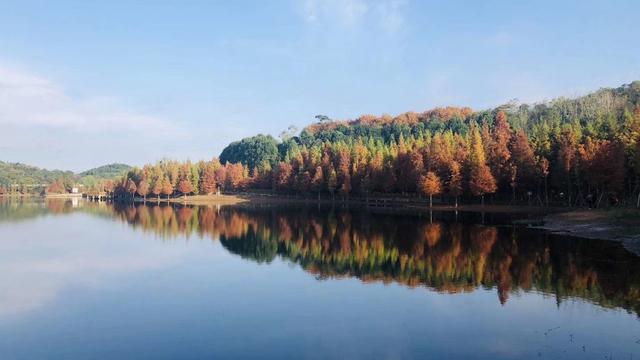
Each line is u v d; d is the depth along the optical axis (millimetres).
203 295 28922
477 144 99812
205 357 18906
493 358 18281
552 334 20828
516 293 27891
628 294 26984
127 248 49344
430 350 19266
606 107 177625
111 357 19094
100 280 33500
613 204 80312
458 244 47406
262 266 38625
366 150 144250
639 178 76062
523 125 184625
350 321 23328
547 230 56906
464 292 28625
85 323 23547
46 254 45250
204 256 43938
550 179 93875
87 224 77812
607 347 19188
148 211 119188
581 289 28266
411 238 53406
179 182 196375
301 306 26188
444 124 197000
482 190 94125
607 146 76250
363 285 31188
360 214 94188
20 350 19969
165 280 33312
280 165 168375
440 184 103250
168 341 20828
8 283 32531
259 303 26906
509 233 54906
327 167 148625
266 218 89875
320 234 60156
